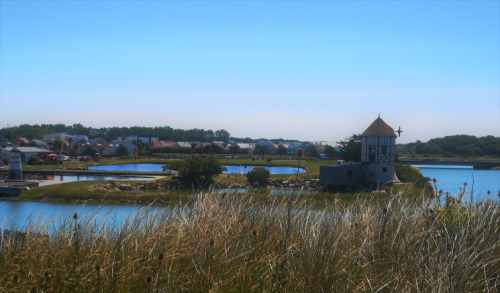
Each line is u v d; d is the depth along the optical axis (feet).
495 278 18.19
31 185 206.39
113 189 196.44
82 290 17.47
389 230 21.45
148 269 17.92
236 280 18.21
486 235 21.29
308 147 539.70
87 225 21.86
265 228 21.93
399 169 232.32
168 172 298.76
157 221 23.12
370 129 216.54
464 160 414.21
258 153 547.08
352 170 208.03
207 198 25.09
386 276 18.16
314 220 22.89
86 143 631.97
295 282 17.56
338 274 17.54
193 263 18.11
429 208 24.11
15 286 17.94
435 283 16.69
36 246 21.02
